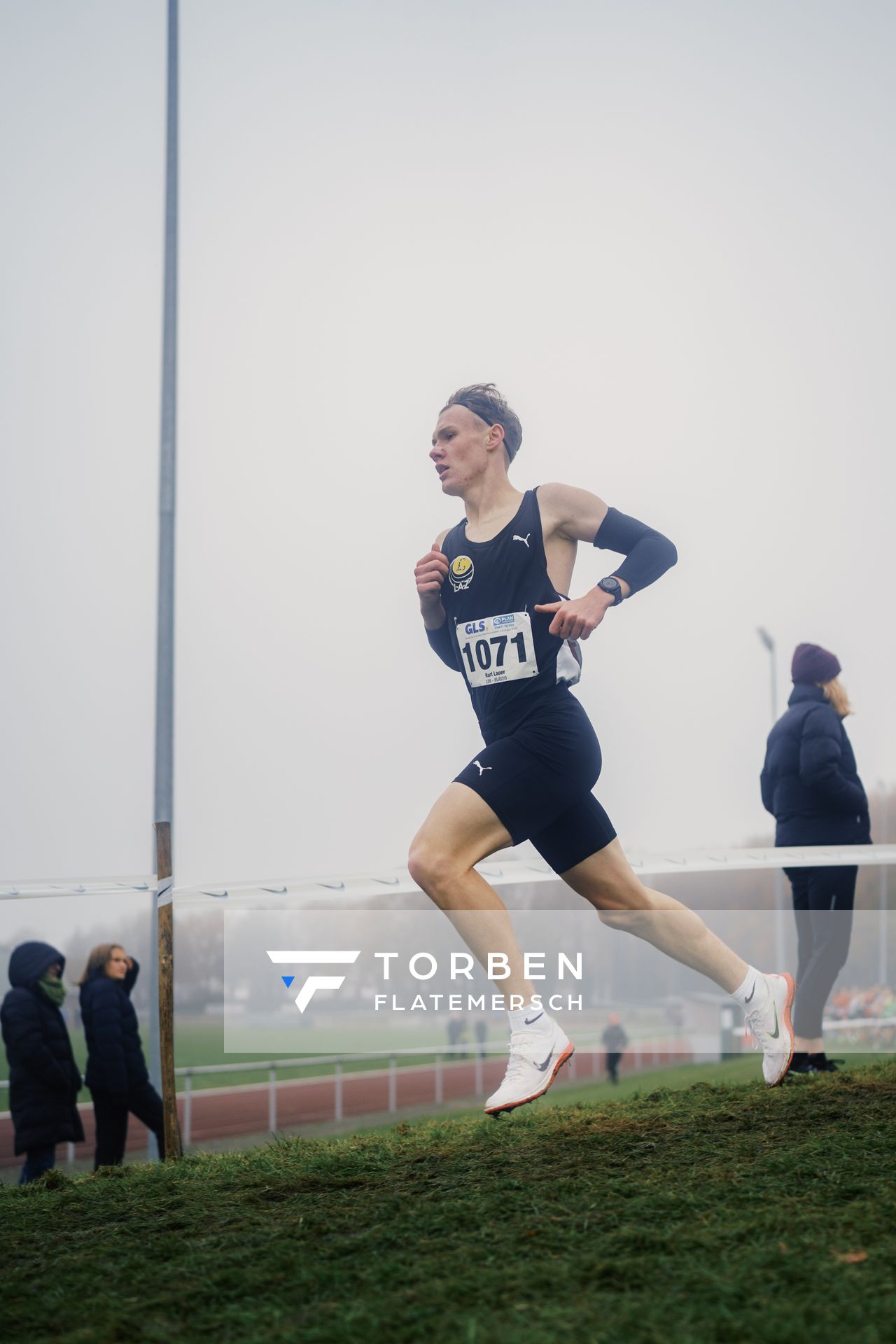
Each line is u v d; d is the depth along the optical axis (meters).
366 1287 3.44
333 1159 5.34
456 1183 4.63
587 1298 3.20
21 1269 3.92
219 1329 3.21
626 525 6.28
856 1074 7.18
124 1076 8.73
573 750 6.02
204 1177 5.37
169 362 17.98
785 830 8.45
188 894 7.37
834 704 8.66
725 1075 10.15
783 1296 3.10
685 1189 4.23
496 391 6.65
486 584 6.32
